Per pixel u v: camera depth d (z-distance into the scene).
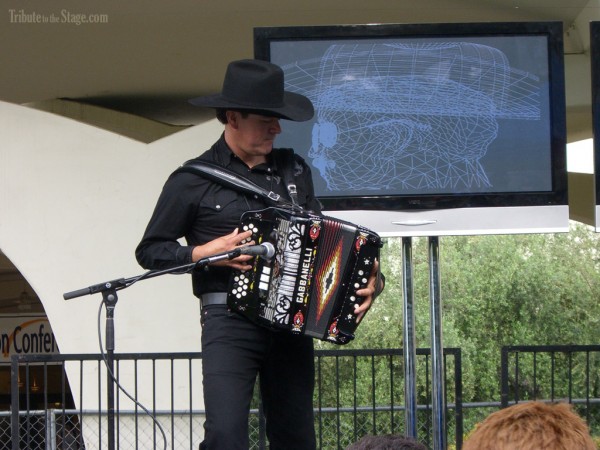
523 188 4.97
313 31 4.93
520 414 1.77
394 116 4.96
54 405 11.95
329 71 4.95
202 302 4.07
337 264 3.94
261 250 3.83
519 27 4.98
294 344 4.09
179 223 4.08
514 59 4.99
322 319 3.95
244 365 3.96
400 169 4.96
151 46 9.09
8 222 7.92
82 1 8.51
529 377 9.19
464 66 4.98
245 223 3.89
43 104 9.99
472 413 9.01
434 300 5.09
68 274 7.87
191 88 9.82
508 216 4.95
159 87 9.77
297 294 3.92
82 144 7.93
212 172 4.04
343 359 8.72
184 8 8.55
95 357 6.29
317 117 4.95
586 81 8.94
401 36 4.96
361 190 4.95
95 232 7.88
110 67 9.38
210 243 3.90
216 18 8.70
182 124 10.96
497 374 9.27
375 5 8.64
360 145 4.95
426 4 8.62
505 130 4.97
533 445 1.69
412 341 5.09
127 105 10.43
